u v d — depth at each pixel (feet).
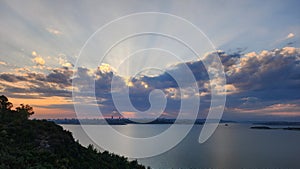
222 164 376.89
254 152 518.78
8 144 154.10
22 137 169.17
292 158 445.78
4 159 125.59
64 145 180.04
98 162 180.96
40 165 131.54
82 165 162.40
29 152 147.33
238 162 398.83
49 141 174.60
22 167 124.36
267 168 355.56
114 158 198.90
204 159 405.39
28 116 222.69
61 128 207.62
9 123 190.29
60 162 148.25
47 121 211.82
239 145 647.56
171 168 318.86
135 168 206.49
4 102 224.53
